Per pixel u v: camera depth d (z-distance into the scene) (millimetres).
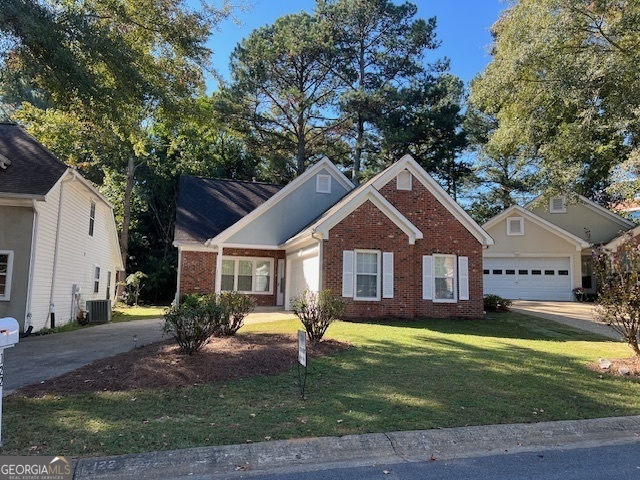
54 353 9680
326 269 14734
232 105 30797
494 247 26562
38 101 21859
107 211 21422
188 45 12648
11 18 9250
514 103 19938
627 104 16812
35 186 13195
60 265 15453
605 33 16609
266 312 18297
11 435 4777
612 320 9320
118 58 11148
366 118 30891
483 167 37062
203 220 21172
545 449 5094
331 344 9758
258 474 4258
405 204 16391
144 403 5949
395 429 5227
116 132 14266
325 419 5461
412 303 15383
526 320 15945
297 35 30828
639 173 17094
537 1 16797
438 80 31266
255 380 7086
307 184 20641
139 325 15828
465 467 4535
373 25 31641
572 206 27031
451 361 8711
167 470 4227
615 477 4355
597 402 6543
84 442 4633
